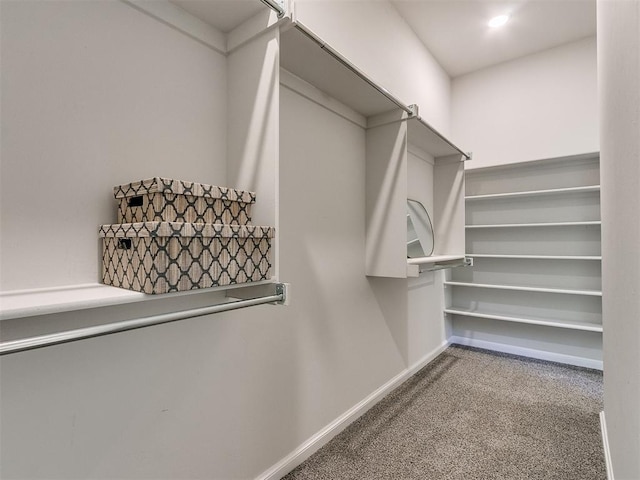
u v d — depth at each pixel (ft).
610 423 4.97
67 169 2.93
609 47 4.41
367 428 6.38
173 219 2.84
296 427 5.38
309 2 5.65
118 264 2.95
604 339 5.78
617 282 4.00
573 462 5.39
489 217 11.12
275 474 4.95
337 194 6.21
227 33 4.17
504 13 8.48
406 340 8.70
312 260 5.67
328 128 6.00
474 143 11.36
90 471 3.10
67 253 2.93
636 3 2.61
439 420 6.65
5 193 2.61
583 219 9.70
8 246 2.62
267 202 3.71
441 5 8.18
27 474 2.74
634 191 2.85
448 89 11.51
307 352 5.59
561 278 10.04
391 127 6.63
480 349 11.16
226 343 4.31
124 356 3.34
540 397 7.66
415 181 9.03
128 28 3.34
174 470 3.75
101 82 3.14
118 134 3.25
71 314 2.98
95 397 3.13
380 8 7.62
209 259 3.04
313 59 4.64
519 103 10.59
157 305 3.58
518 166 10.32
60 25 2.89
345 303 6.42
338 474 5.14
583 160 9.58
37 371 2.79
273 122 3.66
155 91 3.54
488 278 11.18
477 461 5.42
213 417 4.16
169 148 3.65
